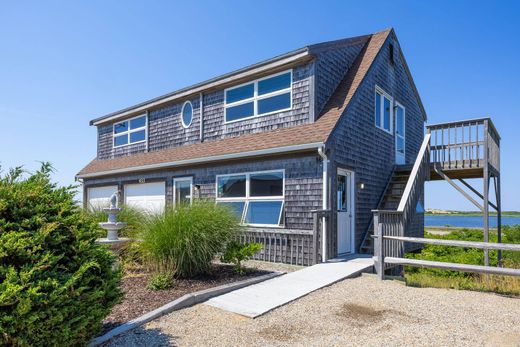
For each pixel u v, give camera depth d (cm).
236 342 375
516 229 1748
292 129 895
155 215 690
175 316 455
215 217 664
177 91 1225
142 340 378
